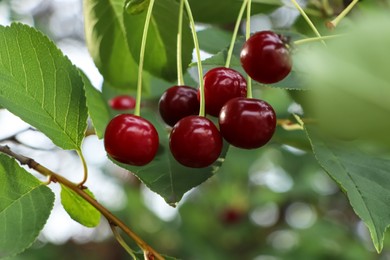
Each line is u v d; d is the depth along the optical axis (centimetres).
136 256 49
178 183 49
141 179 49
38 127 48
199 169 50
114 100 61
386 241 116
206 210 142
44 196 48
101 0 55
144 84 61
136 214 132
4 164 47
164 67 57
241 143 45
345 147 49
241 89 47
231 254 138
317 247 128
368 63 28
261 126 45
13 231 46
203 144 44
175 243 134
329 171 47
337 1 59
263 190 142
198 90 48
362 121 29
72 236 134
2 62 48
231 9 60
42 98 49
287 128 58
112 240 137
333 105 29
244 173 132
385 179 48
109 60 59
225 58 52
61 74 49
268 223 141
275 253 133
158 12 54
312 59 30
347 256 125
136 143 45
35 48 48
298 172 134
